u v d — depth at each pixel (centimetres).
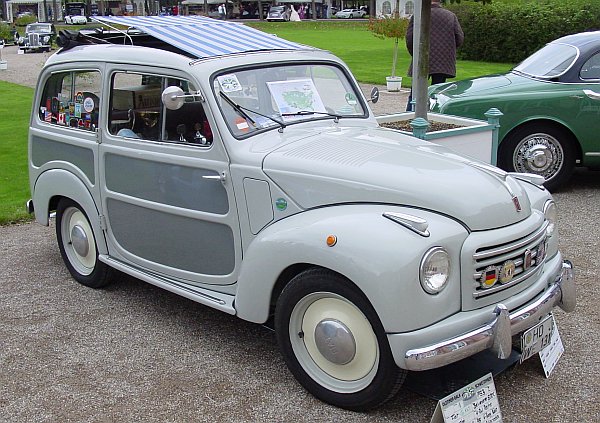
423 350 308
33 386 382
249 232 389
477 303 328
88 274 523
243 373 391
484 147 657
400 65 2139
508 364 367
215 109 396
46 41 3475
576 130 733
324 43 3209
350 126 450
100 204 480
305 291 344
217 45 455
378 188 346
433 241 316
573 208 697
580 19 2214
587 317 454
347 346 338
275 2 7906
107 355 415
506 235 335
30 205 562
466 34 2398
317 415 348
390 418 343
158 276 452
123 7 7606
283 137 407
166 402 363
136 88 440
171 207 425
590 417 341
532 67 802
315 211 357
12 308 487
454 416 314
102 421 347
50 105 521
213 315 470
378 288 310
